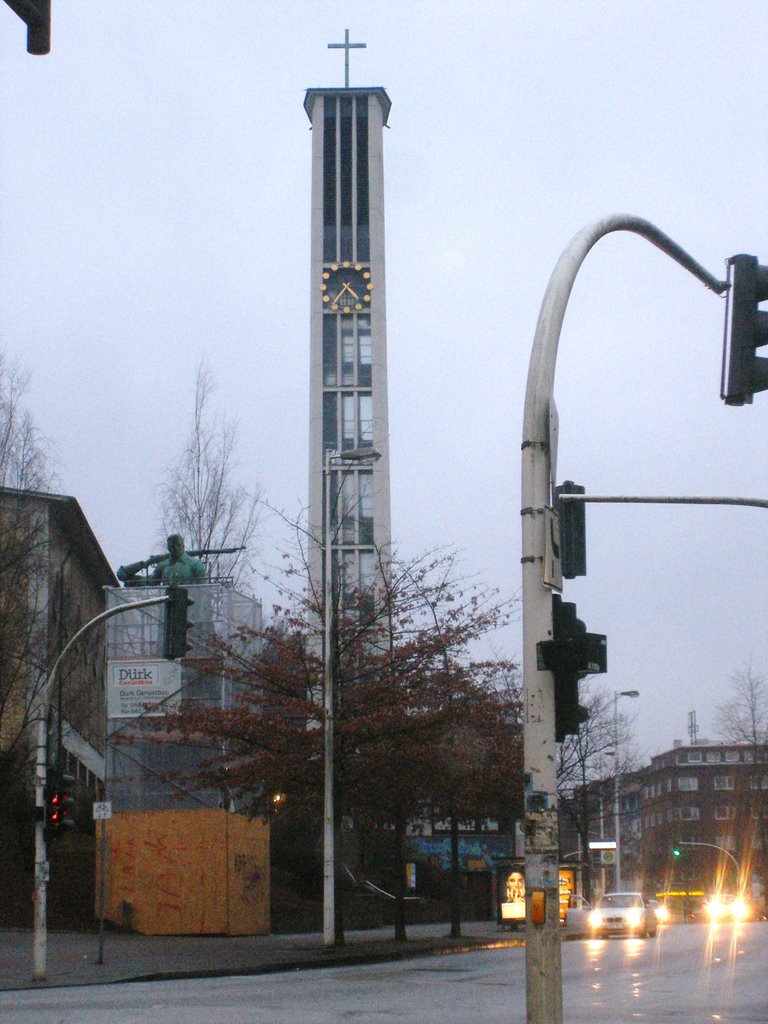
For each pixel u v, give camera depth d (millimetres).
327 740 31625
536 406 11641
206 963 26578
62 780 23766
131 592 41625
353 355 89125
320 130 92438
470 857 65375
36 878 23266
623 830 154500
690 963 29641
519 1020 16359
